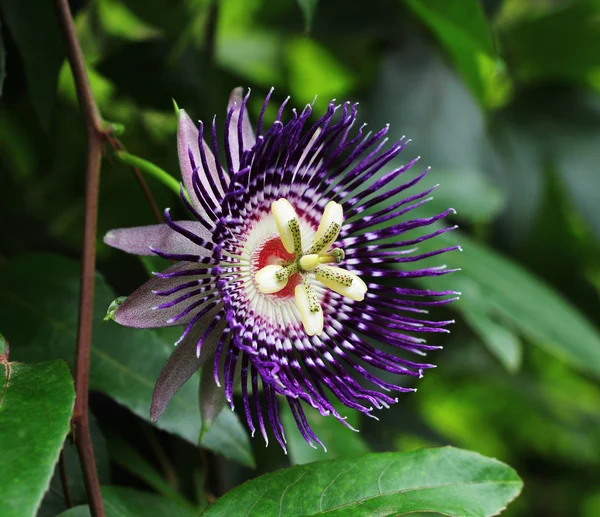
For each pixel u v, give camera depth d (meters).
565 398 0.77
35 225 0.47
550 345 0.45
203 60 0.47
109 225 0.46
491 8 0.46
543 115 0.53
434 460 0.36
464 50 0.45
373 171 0.38
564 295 0.55
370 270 0.38
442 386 0.66
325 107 0.55
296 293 0.37
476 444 0.77
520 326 0.45
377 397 0.36
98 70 0.46
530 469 0.80
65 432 0.32
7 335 0.38
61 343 0.38
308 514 0.35
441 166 0.49
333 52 0.53
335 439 0.41
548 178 0.52
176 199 0.42
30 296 0.38
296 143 0.37
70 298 0.39
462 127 0.50
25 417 0.32
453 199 0.47
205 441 0.38
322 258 0.37
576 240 0.54
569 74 0.53
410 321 0.37
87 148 0.37
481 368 0.64
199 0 0.47
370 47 0.52
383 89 0.50
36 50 0.40
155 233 0.35
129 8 0.46
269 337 0.37
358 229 0.38
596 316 0.54
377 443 0.50
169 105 0.46
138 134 0.47
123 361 0.38
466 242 0.47
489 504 0.35
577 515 0.79
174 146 0.45
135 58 0.46
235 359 0.35
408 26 0.50
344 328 0.37
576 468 0.80
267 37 0.54
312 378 0.37
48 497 0.37
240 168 0.36
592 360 0.46
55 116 0.47
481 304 0.45
